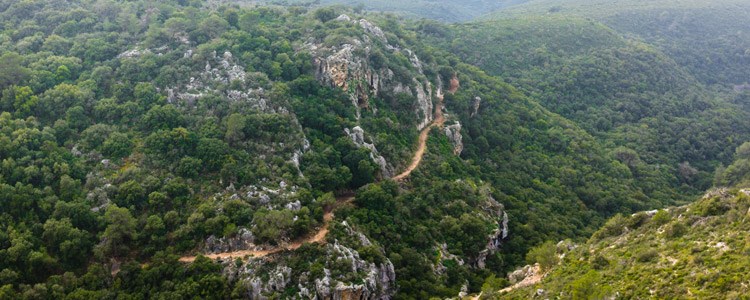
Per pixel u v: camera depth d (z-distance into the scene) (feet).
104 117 335.67
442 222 331.36
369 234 297.33
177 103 350.84
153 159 304.91
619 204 441.68
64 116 327.67
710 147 582.35
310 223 282.15
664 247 228.43
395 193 338.95
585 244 286.66
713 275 187.21
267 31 449.89
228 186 297.12
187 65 382.22
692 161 565.12
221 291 244.22
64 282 239.09
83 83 355.36
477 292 290.56
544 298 223.10
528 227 365.61
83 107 335.88
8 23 428.56
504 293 254.06
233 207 279.90
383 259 277.23
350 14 578.25
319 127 362.94
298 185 306.96
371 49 441.27
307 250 264.93
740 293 172.86
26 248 240.94
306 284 250.16
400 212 325.62
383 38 494.59
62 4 475.31
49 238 252.21
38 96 332.60
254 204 287.89
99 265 251.80
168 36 422.82
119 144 310.04
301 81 384.88
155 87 361.71
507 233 361.51
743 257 192.24
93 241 261.44
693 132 599.57
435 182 366.63
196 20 458.09
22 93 323.98
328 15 516.73
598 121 606.55
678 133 597.52
